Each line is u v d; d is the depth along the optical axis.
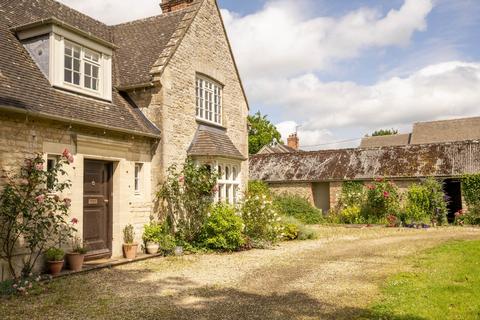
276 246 13.37
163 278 8.32
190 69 13.46
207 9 14.73
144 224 11.50
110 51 11.30
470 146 23.27
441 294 6.61
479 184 21.06
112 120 10.51
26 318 5.75
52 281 7.96
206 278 8.32
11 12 10.55
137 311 6.08
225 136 15.02
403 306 5.99
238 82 16.72
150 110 12.11
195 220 12.50
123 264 9.84
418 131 40.06
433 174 22.12
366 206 23.09
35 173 7.83
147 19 15.20
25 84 8.80
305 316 5.80
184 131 12.97
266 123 47.66
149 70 12.41
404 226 20.58
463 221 21.03
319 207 26.34
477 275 7.97
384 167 24.00
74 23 13.16
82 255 8.92
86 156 9.75
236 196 15.03
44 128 8.73
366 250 12.19
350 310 6.03
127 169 11.05
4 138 7.90
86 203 10.09
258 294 7.04
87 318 5.76
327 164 26.16
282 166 27.62
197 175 12.49
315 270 9.09
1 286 7.00
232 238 11.99
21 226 7.61
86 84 10.64
